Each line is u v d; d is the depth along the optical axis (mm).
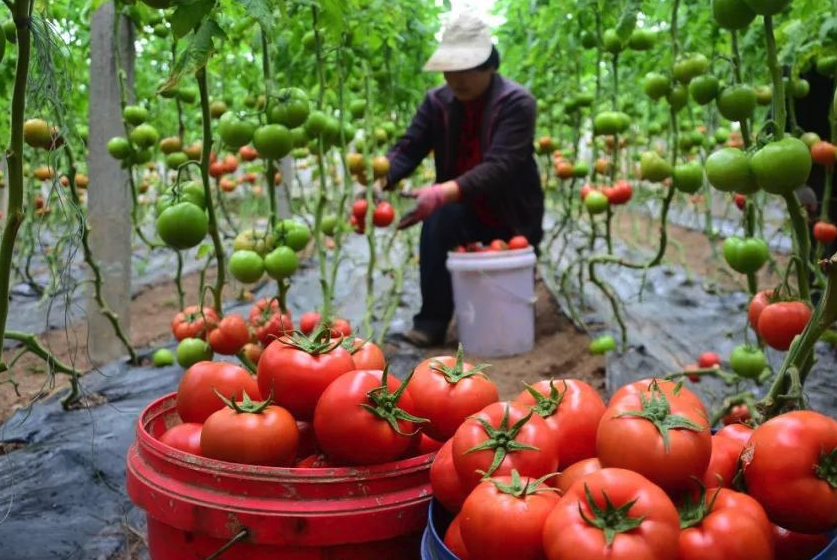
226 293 5781
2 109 3664
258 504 1328
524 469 1229
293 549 1340
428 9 5109
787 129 2965
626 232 9734
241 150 3973
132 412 3008
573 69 5121
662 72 2865
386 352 4367
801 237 1806
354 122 4938
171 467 1410
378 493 1363
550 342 4602
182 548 1409
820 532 1205
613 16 3654
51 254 4441
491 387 1512
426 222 4547
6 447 2686
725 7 1746
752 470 1219
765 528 1120
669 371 3691
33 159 4328
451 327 5129
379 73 4414
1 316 1335
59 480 2387
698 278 6008
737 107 1996
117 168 3688
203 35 1775
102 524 2184
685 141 4082
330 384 1440
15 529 2111
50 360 1866
